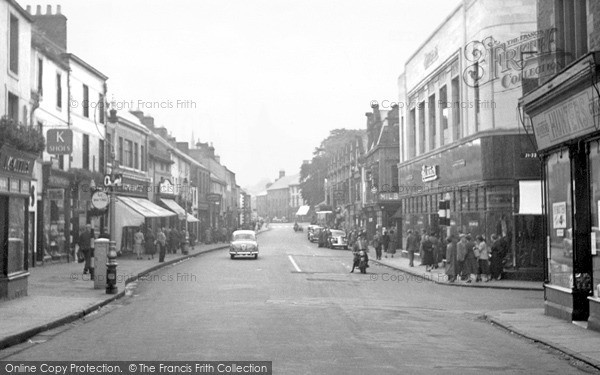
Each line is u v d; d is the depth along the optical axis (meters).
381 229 55.44
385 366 10.02
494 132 29.09
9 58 24.14
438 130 37.22
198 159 88.94
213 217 85.50
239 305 18.38
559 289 16.14
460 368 10.07
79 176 36.12
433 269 33.62
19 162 18.31
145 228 49.84
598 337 13.16
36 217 31.08
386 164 56.72
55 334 13.16
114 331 13.48
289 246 66.69
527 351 11.95
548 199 17.28
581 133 14.82
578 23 15.95
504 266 28.53
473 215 31.02
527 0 28.66
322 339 12.54
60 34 37.94
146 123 70.44
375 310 17.64
